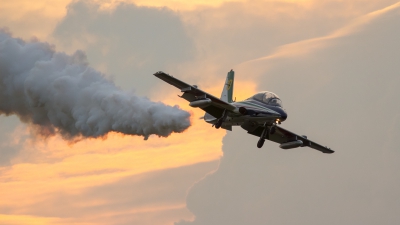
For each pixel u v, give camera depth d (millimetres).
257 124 134000
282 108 129500
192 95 125750
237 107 128875
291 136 148125
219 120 129500
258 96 131125
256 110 128500
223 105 127500
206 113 139500
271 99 130125
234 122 133125
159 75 120812
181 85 123562
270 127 134750
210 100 123812
